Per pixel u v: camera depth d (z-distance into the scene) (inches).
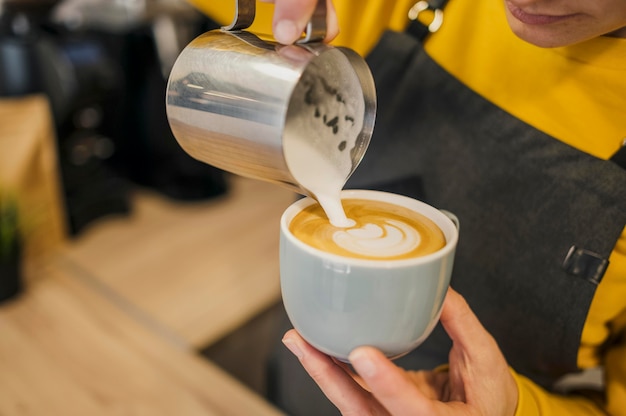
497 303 27.3
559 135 25.6
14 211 37.9
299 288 16.6
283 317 37.2
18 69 42.0
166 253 47.1
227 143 17.8
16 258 37.7
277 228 53.1
